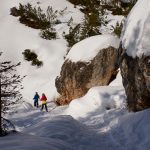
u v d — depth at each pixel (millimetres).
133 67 11773
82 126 11914
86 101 16922
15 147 7398
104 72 19234
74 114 16484
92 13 26812
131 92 12344
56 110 19078
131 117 11000
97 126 12945
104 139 10273
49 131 10273
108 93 16391
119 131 10664
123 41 12891
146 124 9883
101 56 19328
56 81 21422
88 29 25359
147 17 11359
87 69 19469
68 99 20453
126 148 9117
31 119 17344
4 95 9523
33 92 23078
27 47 26688
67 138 9938
